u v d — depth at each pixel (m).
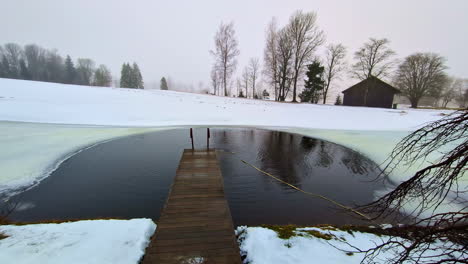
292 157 7.77
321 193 5.10
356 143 9.45
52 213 4.02
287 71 26.78
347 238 3.03
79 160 6.82
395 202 4.39
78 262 2.40
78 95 19.00
